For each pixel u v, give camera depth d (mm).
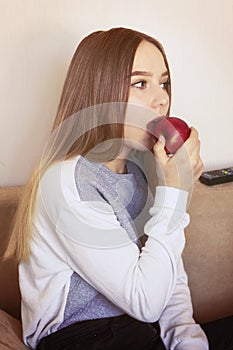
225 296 1312
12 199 1127
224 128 1401
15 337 948
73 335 891
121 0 1224
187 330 989
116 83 895
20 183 1280
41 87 1229
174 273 907
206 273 1283
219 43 1326
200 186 1275
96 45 916
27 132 1252
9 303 1140
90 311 910
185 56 1309
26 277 935
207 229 1259
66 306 902
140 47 913
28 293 920
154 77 931
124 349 901
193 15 1284
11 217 1112
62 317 895
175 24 1277
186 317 1021
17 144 1256
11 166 1268
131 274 858
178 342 979
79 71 927
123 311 918
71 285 895
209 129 1389
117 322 917
